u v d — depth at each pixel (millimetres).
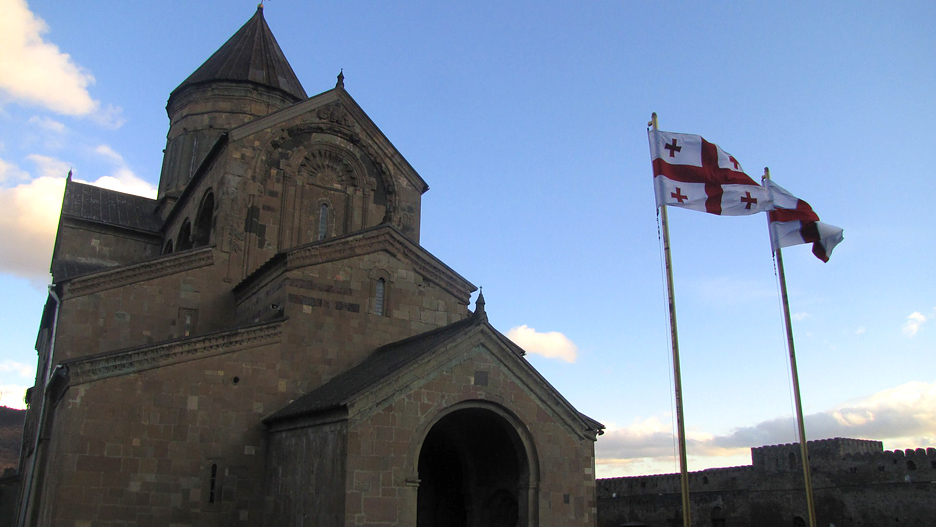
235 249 31938
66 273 36969
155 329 29938
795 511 59094
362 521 21109
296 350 27859
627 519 72688
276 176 33312
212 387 26109
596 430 25516
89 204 42469
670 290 21609
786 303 23688
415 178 36938
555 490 24234
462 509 27938
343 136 35250
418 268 31234
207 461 25484
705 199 23125
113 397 24469
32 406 39625
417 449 22375
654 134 23266
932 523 50625
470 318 25609
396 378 22453
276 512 25125
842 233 24391
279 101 46156
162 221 43500
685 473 19906
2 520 36156
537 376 24734
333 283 29141
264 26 49062
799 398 22578
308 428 24047
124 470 24141
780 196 24422
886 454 54406
